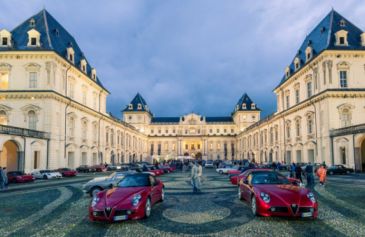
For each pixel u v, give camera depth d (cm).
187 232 777
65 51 4138
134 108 9988
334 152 3341
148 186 1050
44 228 848
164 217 964
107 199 892
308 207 856
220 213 1021
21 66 3700
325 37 3856
